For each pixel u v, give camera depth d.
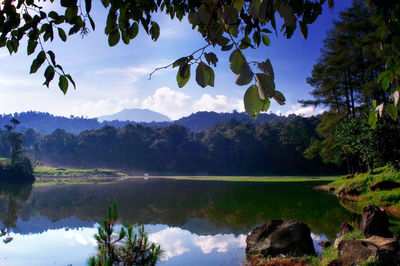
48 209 20.92
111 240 3.61
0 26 1.20
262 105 0.75
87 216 18.12
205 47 0.87
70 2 1.10
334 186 25.88
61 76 1.17
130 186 40.44
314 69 24.36
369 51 17.89
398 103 1.17
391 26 1.13
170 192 30.11
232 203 19.73
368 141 14.66
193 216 15.91
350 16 20.30
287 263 6.80
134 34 1.25
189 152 87.75
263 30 1.02
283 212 14.95
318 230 10.44
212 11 1.02
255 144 79.44
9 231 13.95
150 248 3.75
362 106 22.38
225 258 7.89
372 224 7.95
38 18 1.15
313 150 28.23
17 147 62.53
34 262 8.91
